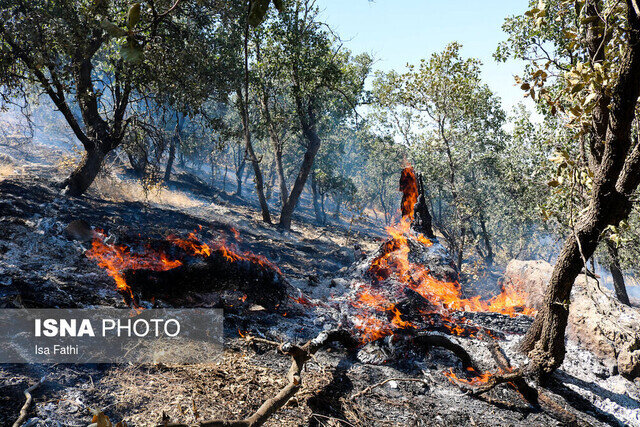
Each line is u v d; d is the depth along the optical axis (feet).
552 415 21.38
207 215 73.36
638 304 86.94
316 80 80.74
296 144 150.20
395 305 29.71
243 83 72.43
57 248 31.81
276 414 17.42
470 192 89.25
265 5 4.79
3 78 46.55
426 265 34.19
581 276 34.91
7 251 29.58
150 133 62.13
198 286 26.45
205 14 58.29
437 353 26.63
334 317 28.96
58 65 49.03
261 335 24.68
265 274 28.84
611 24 21.63
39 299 22.98
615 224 23.34
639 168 22.48
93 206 52.44
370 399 20.21
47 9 47.21
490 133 79.56
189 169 167.84
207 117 65.21
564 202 40.34
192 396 17.29
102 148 57.57
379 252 34.04
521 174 69.87
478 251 95.09
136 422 15.23
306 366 22.26
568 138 44.75
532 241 126.52
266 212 88.99
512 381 21.95
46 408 14.96
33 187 52.03
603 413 22.82
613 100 21.52
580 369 27.76
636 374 27.07
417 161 81.87
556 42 46.73
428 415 19.69
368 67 86.99
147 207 62.08
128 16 4.66
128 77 51.55
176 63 52.95
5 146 97.40
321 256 66.59
